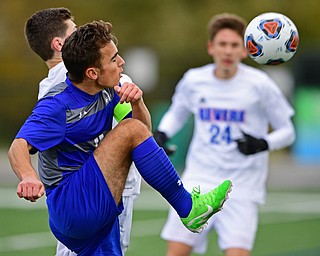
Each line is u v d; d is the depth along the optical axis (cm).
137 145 1720
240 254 2456
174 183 1745
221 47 2538
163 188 1738
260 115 2555
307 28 8462
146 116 1794
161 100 8275
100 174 1722
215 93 2552
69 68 1730
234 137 2523
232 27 2548
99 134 1770
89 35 1714
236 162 2508
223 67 2534
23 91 8244
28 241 3538
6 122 8250
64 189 1733
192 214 1764
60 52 1917
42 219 4131
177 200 1761
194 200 1772
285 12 8388
